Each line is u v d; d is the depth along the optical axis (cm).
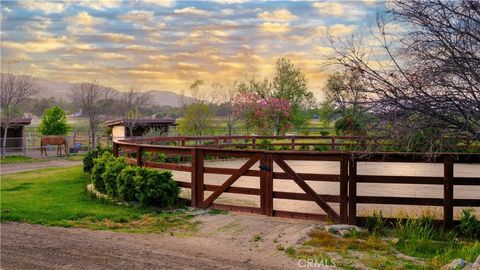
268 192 916
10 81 3078
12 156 2744
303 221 877
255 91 4044
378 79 709
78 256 678
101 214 933
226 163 2034
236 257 673
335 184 1332
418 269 616
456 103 686
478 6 655
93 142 3322
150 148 1107
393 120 705
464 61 668
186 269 621
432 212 903
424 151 748
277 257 673
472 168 1875
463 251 668
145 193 988
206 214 945
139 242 753
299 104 4012
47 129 3388
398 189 1262
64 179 1490
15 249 712
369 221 826
